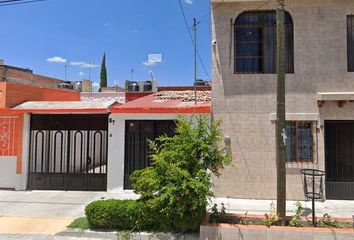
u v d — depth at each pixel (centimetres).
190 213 723
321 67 1075
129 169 1186
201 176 721
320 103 1058
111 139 1188
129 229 757
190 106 1143
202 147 743
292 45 1097
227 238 697
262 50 1112
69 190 1220
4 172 1251
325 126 1084
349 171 1070
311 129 1087
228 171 1092
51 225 836
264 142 1084
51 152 1252
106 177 1207
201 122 791
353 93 1020
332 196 1066
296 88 1080
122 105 1239
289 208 973
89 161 1225
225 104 1105
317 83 1074
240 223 739
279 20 743
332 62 1072
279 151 740
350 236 670
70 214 927
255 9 1105
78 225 798
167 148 796
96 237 741
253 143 1088
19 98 1344
